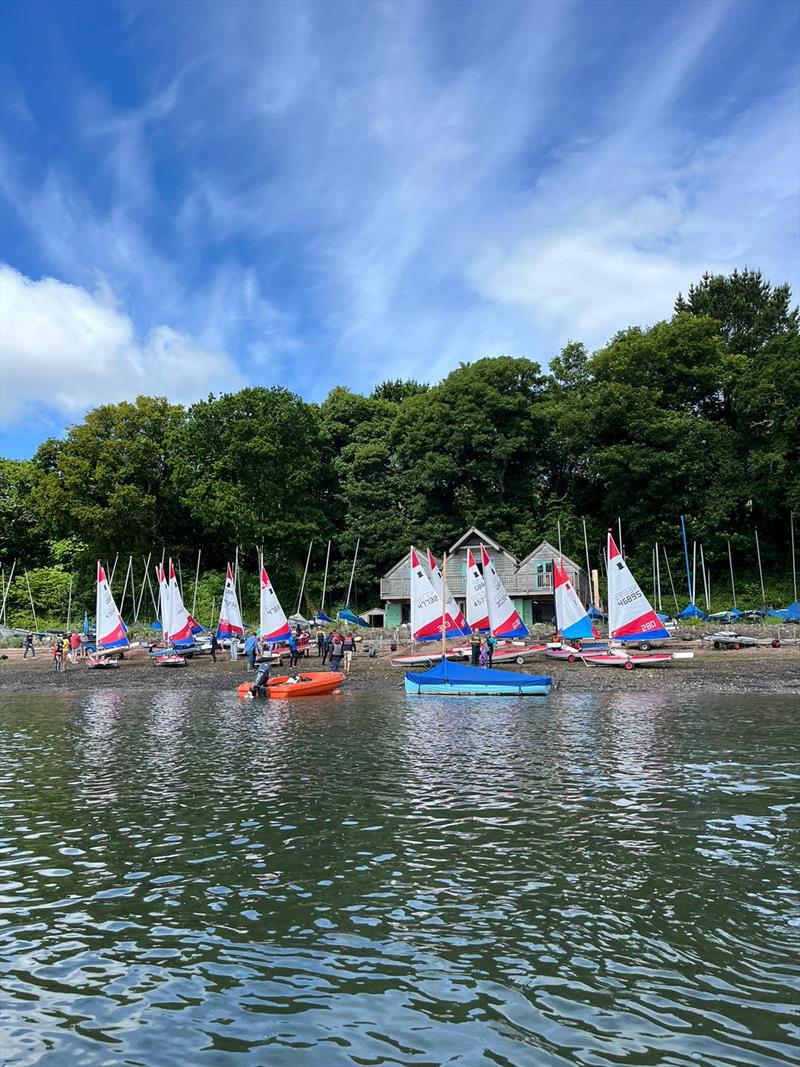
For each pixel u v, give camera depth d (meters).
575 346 94.38
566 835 12.68
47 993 8.02
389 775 17.52
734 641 48.72
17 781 17.84
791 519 72.81
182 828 13.68
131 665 52.03
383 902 10.15
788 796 14.70
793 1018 7.16
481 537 76.69
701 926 9.17
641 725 23.45
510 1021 7.24
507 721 25.28
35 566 93.12
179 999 7.84
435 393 86.56
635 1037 6.91
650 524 78.50
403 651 51.66
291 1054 6.82
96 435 86.12
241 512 80.69
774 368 69.50
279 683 34.81
